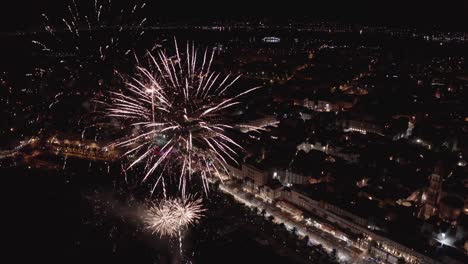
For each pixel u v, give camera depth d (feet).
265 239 647.56
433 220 633.61
